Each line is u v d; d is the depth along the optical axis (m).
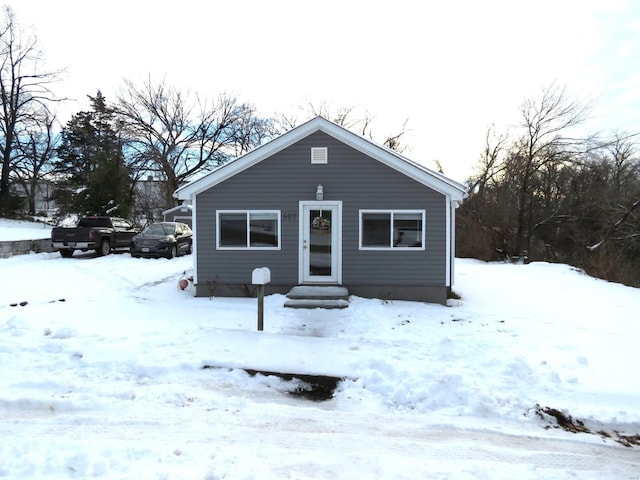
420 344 7.21
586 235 27.91
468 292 13.16
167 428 4.28
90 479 3.29
